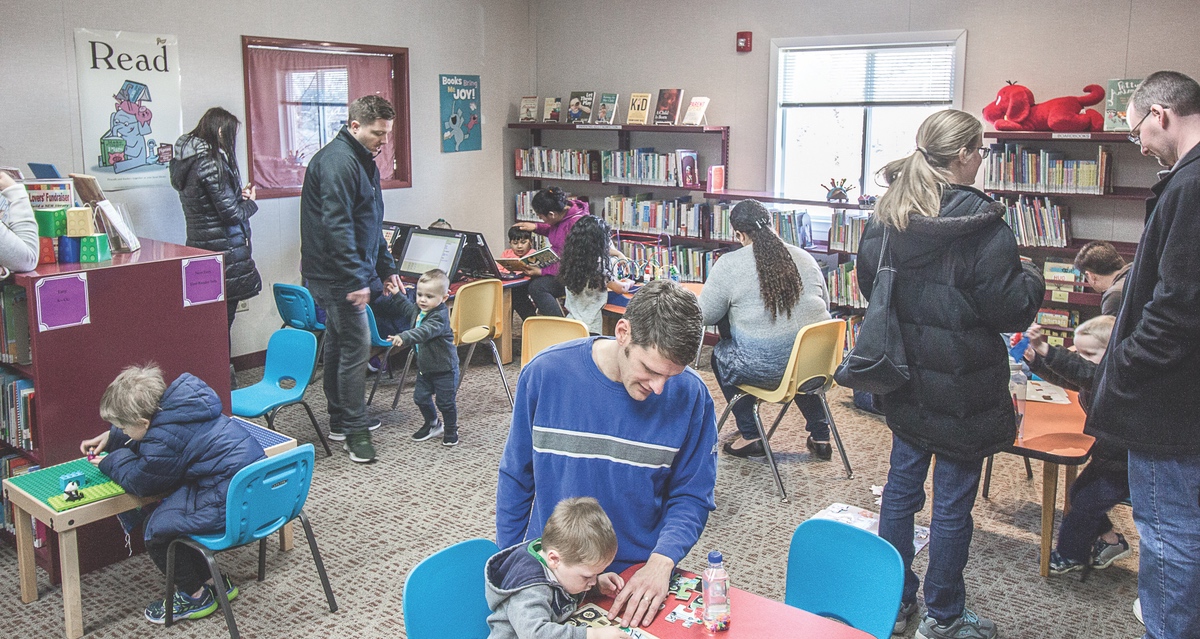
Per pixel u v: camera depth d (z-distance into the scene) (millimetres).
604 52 7797
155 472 3113
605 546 1908
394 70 7168
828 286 6457
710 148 7355
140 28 5578
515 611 1900
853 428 5344
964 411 2785
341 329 4652
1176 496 2418
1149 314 2312
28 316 3398
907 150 6523
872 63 6516
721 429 5324
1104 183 5469
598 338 2135
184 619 3314
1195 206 2197
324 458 4820
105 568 3711
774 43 6852
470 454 4891
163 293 3719
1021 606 3391
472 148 7867
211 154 5445
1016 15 5910
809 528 2400
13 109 5117
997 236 2664
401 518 4133
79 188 4051
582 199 8055
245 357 6422
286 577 3619
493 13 7852
